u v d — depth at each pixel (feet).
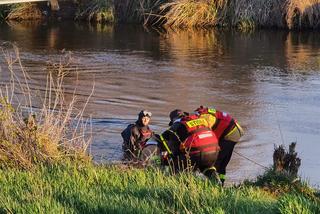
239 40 118.11
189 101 70.64
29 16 141.59
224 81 81.66
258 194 30.96
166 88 76.84
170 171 36.58
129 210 25.53
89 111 64.03
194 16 132.36
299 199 26.11
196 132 38.42
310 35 126.00
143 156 40.98
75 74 83.92
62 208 25.64
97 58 96.17
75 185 29.78
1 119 36.78
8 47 104.17
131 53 101.60
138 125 49.14
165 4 132.77
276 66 92.63
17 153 35.65
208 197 27.43
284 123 61.93
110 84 78.38
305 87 78.59
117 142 52.85
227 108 67.92
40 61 91.35
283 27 131.95
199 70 88.79
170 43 112.88
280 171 37.24
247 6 132.36
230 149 40.40
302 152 52.65
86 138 53.26
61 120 44.60
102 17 138.31
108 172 32.78
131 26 134.72
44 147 37.19
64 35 120.16
